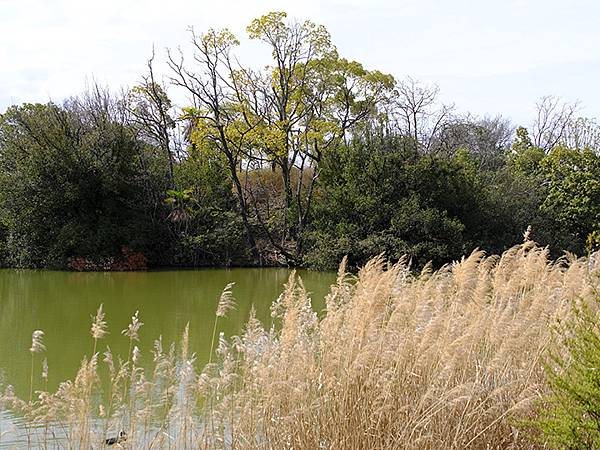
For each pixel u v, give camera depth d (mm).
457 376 7367
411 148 37875
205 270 35312
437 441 6664
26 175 34281
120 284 28469
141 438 7426
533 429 6758
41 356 14164
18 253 35188
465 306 8445
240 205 38406
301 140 39844
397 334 7320
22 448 7293
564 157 40156
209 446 7062
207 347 14750
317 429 6891
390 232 35031
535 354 7520
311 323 7859
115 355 14023
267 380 7023
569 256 10117
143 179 36656
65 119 36312
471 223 36094
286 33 39812
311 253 36156
